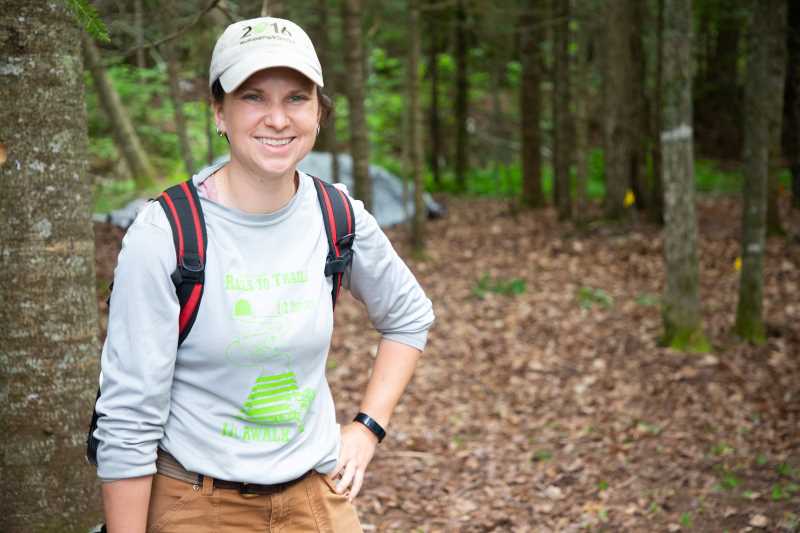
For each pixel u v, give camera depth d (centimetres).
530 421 571
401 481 462
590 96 2172
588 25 1313
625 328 778
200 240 157
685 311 700
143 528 159
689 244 691
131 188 1344
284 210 164
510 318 830
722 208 1463
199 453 164
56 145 261
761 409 563
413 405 607
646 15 1445
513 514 416
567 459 496
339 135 2044
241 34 158
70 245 267
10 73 252
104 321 677
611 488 446
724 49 2112
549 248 1166
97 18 219
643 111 1468
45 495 268
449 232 1335
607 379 648
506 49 1953
